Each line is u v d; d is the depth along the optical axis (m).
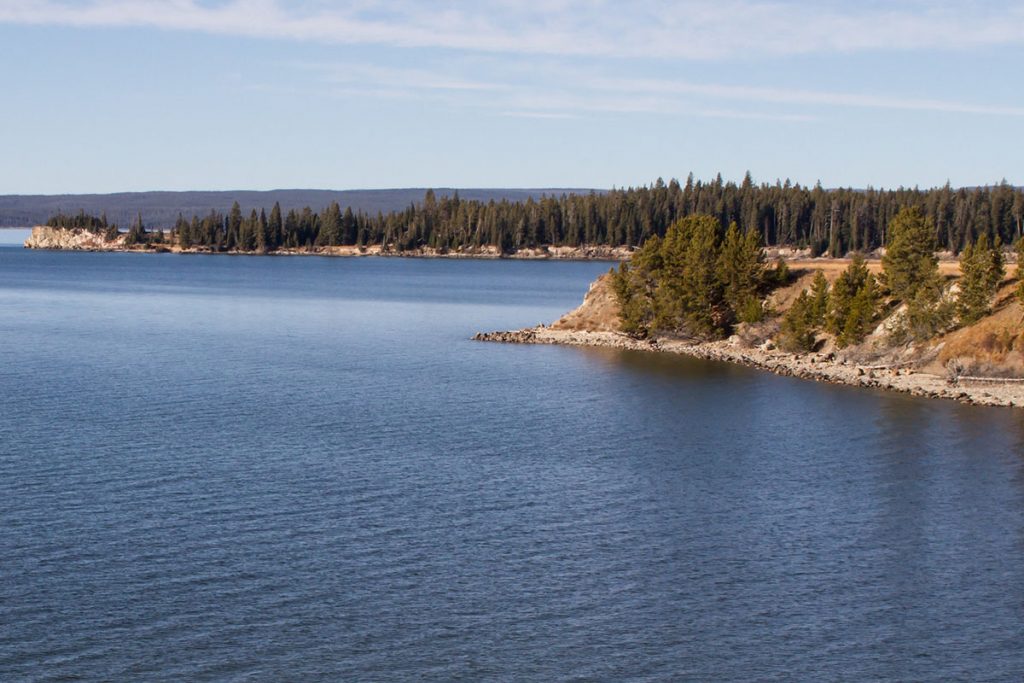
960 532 51.03
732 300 121.38
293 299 195.50
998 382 89.81
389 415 76.38
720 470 61.47
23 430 68.00
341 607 41.47
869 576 45.53
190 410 76.56
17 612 40.16
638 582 44.50
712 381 94.38
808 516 53.16
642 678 36.97
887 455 65.50
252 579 43.66
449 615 41.09
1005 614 42.12
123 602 41.22
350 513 52.00
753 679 37.06
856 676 37.38
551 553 47.44
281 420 73.50
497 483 57.88
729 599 43.06
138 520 50.09
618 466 62.16
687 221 131.00
